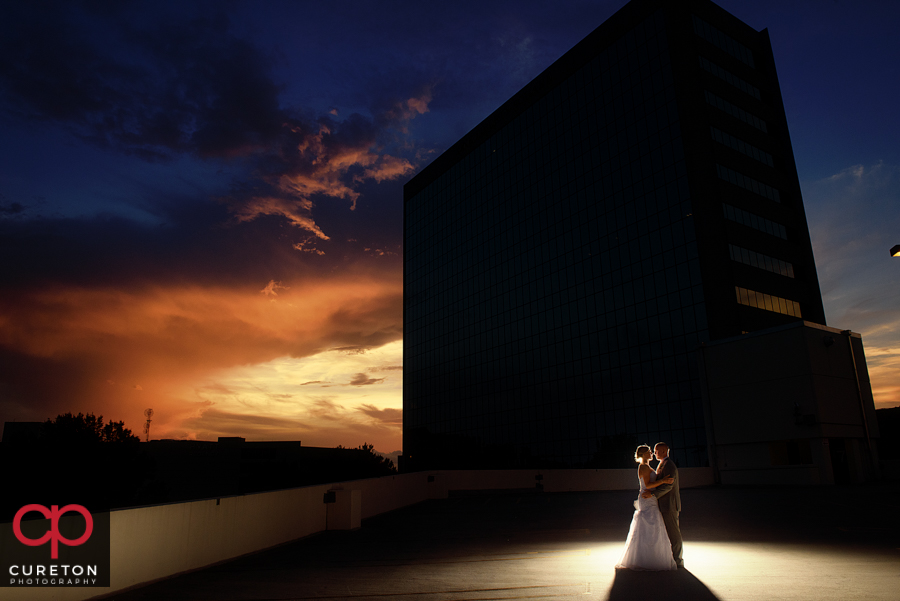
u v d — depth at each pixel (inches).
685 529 562.6
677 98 2325.3
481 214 3427.7
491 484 1314.0
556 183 2901.1
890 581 297.7
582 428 2578.7
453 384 3486.7
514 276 3110.2
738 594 282.0
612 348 2475.4
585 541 509.4
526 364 2952.8
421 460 3688.5
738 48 2524.6
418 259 3988.7
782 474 1282.0
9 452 2367.1
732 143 2352.4
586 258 2667.3
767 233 2317.9
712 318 2085.4
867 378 1413.6
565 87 2910.9
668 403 2202.3
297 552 506.0
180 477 4210.1
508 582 340.5
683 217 2242.9
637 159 2469.2
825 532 501.0
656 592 294.7
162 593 341.4
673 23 2390.5
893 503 708.7
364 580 363.6
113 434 2650.1
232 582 371.2
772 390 1349.7
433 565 411.5
